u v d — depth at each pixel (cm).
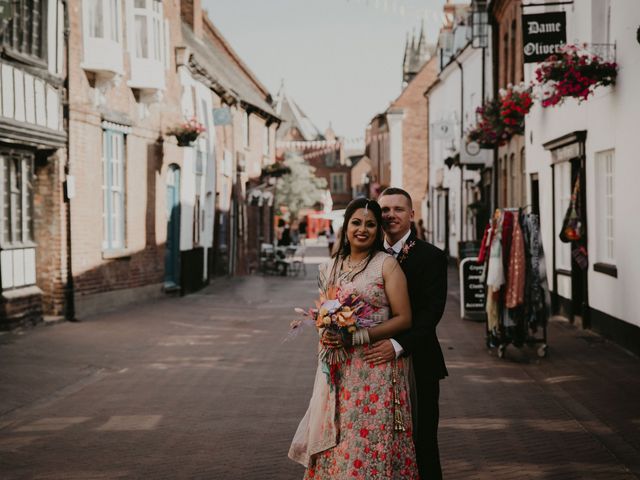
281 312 1697
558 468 606
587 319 1351
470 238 2905
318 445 457
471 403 825
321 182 7500
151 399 846
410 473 459
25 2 1296
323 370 458
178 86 2077
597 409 793
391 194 501
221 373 994
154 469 605
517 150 2019
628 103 1127
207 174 2461
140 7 1753
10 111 1248
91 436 698
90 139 1527
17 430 718
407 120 5056
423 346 490
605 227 1286
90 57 1497
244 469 605
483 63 2600
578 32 1403
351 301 453
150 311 1642
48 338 1227
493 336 1117
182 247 2109
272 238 4028
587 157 1339
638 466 610
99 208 1577
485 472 597
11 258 1292
